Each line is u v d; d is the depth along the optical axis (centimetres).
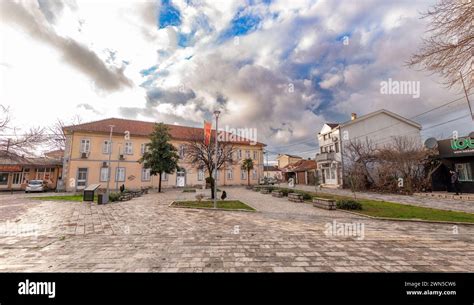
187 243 564
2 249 519
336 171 2773
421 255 476
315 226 751
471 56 509
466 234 643
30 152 2133
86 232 676
